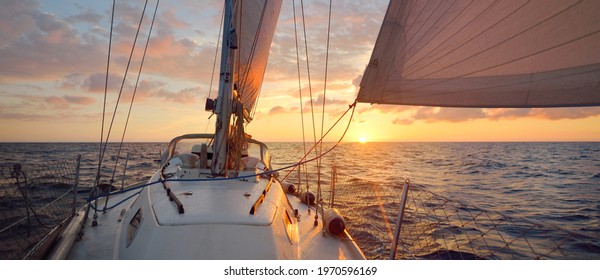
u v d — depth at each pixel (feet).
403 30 10.47
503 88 8.91
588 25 7.23
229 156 15.64
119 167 88.28
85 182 57.36
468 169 110.93
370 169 105.40
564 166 126.41
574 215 42.93
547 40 7.91
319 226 17.10
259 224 10.48
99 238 14.20
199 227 10.02
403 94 10.75
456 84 9.72
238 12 15.78
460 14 9.17
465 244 25.55
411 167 116.67
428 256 22.29
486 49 8.97
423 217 31.42
